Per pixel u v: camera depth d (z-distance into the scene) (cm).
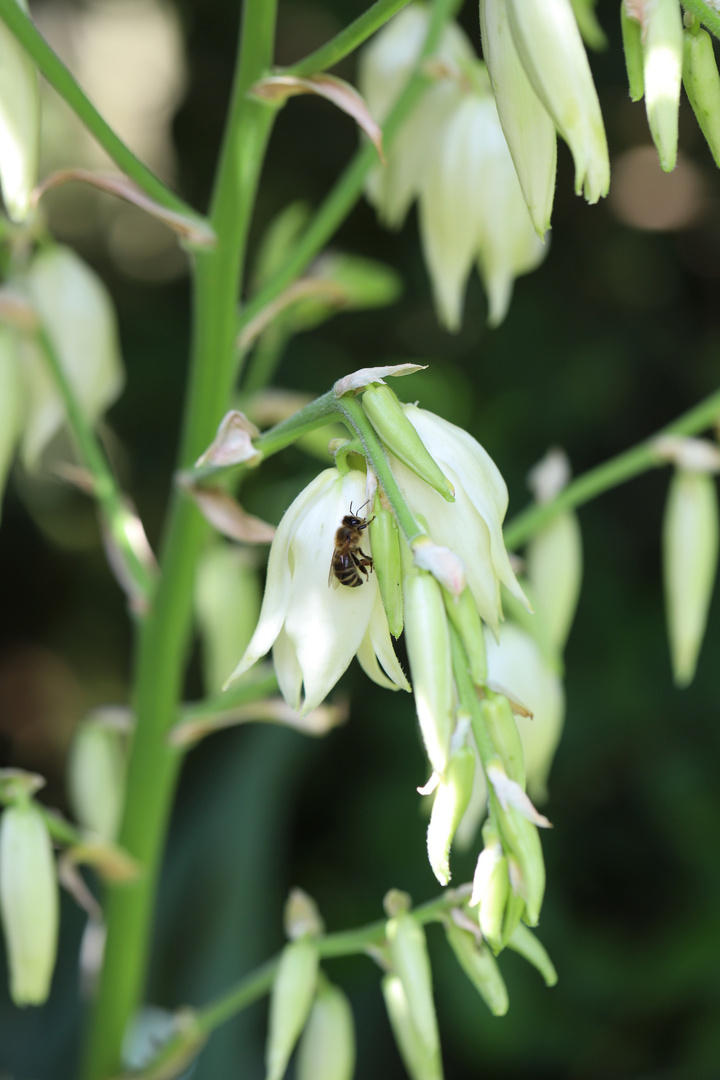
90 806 99
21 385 94
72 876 91
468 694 73
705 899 175
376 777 186
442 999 169
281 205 227
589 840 191
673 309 220
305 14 225
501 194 93
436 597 73
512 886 73
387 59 98
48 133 278
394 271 221
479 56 203
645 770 179
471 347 213
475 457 75
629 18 74
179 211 87
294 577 76
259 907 132
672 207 226
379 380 74
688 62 74
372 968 172
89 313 96
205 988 126
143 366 232
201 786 170
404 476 75
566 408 204
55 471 94
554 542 96
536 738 93
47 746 283
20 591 267
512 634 93
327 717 93
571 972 170
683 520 95
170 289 245
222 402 89
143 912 94
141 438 233
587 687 182
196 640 225
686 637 97
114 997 95
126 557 93
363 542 76
